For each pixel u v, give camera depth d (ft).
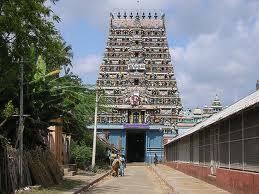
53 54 89.71
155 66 365.61
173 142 216.74
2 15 66.44
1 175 68.23
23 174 76.18
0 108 76.54
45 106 83.30
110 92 358.84
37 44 78.02
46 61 91.61
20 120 75.72
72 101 103.19
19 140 75.51
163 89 360.69
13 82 76.07
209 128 105.29
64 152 151.74
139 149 379.14
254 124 66.90
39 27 73.97
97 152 207.82
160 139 347.97
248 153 70.69
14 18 67.05
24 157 77.46
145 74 363.35
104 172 164.55
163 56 367.45
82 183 98.53
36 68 82.48
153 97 359.05
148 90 360.89
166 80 362.33
